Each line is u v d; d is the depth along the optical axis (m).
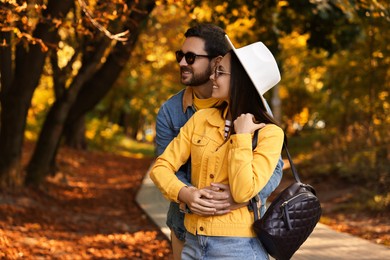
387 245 9.21
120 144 36.31
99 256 8.88
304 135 30.28
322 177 16.56
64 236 10.03
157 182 4.09
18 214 10.99
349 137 17.72
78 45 13.92
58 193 14.64
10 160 12.35
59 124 14.03
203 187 4.00
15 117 12.16
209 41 4.55
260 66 3.95
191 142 4.09
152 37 18.86
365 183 14.53
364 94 17.59
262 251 3.94
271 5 13.48
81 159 24.00
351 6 10.48
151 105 36.66
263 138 3.91
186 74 4.60
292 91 36.53
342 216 11.93
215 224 3.91
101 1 8.71
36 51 11.59
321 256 8.34
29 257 8.31
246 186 3.74
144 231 10.89
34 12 7.95
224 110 4.08
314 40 14.90
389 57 16.31
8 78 12.06
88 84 14.03
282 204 3.82
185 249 4.11
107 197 15.66
